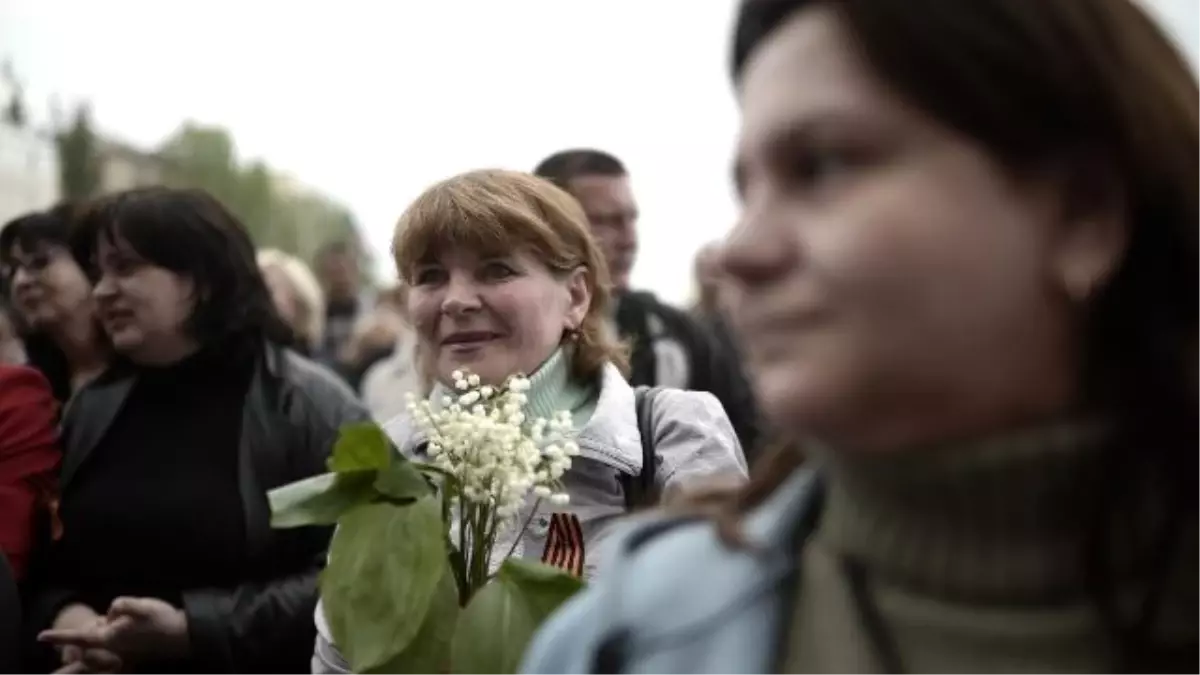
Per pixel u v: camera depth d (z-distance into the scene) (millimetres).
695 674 800
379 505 1486
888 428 710
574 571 1635
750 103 750
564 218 1947
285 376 2641
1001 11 700
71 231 2756
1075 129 708
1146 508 740
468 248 1865
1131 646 729
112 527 2525
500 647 1362
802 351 704
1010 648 731
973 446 716
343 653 1419
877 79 700
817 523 839
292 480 2539
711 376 3037
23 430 2604
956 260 688
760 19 764
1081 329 725
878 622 770
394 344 5609
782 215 722
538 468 1692
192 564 2492
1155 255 727
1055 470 717
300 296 5301
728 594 810
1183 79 750
